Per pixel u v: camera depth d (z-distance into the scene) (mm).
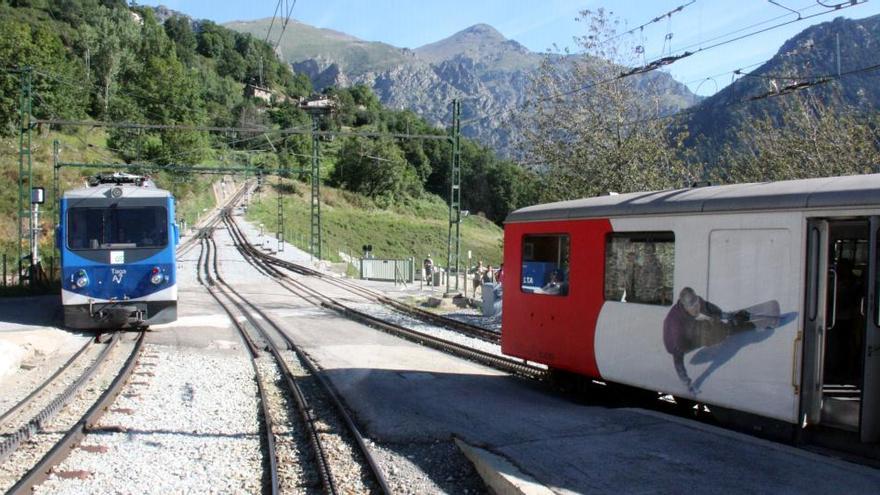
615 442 7488
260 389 11055
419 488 6652
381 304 27500
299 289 34031
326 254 63500
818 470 6414
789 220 7555
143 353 14305
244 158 80312
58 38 94625
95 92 83938
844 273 7672
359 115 138000
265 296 30125
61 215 16938
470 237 95688
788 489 5934
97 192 17188
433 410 9742
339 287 36000
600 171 23141
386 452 7848
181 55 132875
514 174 26062
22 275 28141
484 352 14750
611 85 23359
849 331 7699
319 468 7148
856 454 7227
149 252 17172
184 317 21406
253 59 169750
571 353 10594
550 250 11219
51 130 69000
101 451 7617
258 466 7352
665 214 9016
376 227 93312
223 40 173500
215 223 85625
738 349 8008
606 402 10562
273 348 15562
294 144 97312
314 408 9914
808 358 7434
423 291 34562
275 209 96188
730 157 22328
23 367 12594
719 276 8281
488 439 7957
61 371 12008
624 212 9695
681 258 8773
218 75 148625
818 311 7441
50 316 20125
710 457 6852
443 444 8086
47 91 68625
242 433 8641
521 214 11938
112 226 17094
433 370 13258
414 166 126062
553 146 24016
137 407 9672
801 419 7406
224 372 12719
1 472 6914
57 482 6598
